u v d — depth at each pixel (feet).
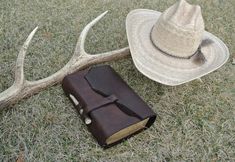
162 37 5.51
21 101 5.35
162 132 5.44
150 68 5.45
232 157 5.32
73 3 7.73
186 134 5.45
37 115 5.29
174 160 5.12
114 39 6.97
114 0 8.07
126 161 4.99
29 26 6.88
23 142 4.89
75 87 5.24
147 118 5.14
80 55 5.73
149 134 5.36
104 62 6.19
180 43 5.39
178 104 5.94
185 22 5.34
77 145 5.06
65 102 5.57
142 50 5.64
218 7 8.59
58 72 5.60
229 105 6.12
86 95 5.15
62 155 4.89
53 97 5.56
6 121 5.09
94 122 4.89
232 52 7.32
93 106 4.96
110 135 4.72
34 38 6.58
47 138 5.07
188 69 5.58
